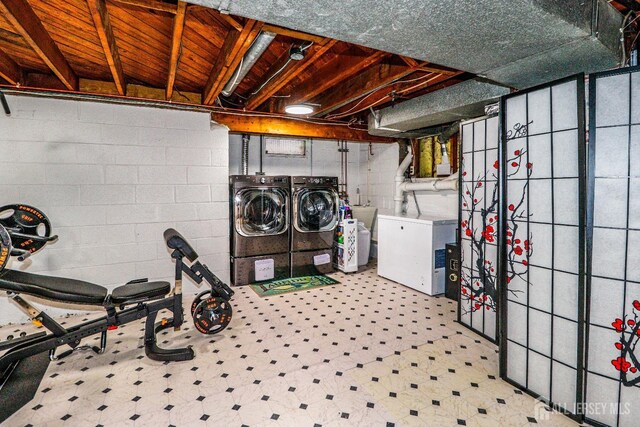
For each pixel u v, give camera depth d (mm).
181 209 3936
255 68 3162
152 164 3758
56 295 2246
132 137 3643
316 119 4695
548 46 1911
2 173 3162
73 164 3396
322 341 2850
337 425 1861
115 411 1981
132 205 3680
